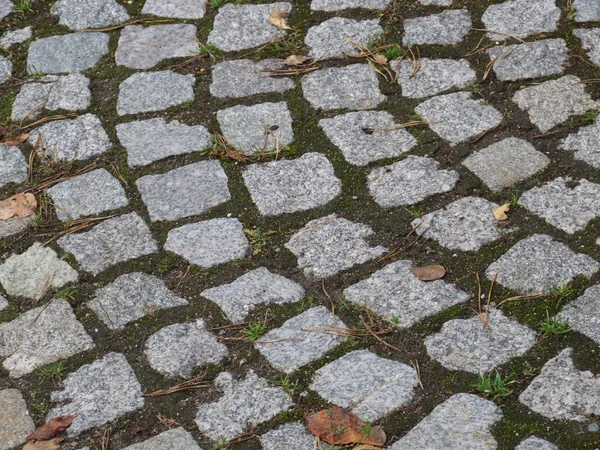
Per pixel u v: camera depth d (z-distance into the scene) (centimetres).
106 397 154
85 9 202
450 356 154
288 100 185
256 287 163
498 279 161
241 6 200
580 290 158
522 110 179
